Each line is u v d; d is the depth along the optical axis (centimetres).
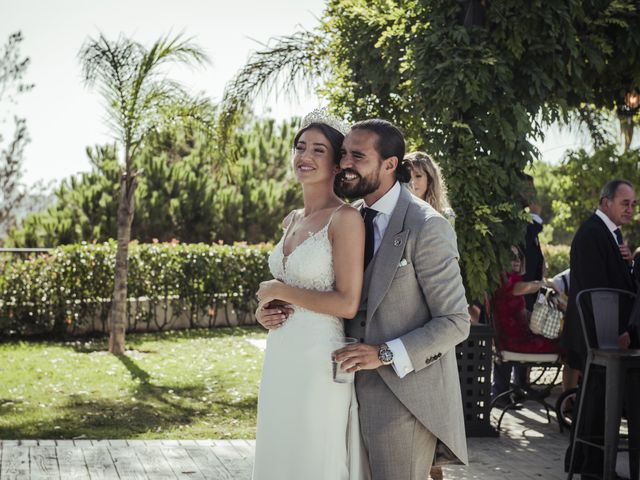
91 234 1533
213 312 1352
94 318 1219
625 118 877
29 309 1155
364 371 294
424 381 284
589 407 490
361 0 683
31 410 721
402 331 286
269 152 1861
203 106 1048
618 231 580
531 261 676
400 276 286
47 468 502
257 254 1391
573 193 1000
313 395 297
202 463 524
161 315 1291
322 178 309
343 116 699
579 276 552
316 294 293
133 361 983
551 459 558
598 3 626
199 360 1006
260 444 310
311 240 301
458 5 593
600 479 480
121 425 678
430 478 464
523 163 604
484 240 597
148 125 1058
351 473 298
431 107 599
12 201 2002
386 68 646
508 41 587
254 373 927
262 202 1708
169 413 726
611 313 496
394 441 285
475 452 573
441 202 449
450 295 282
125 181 1052
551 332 620
